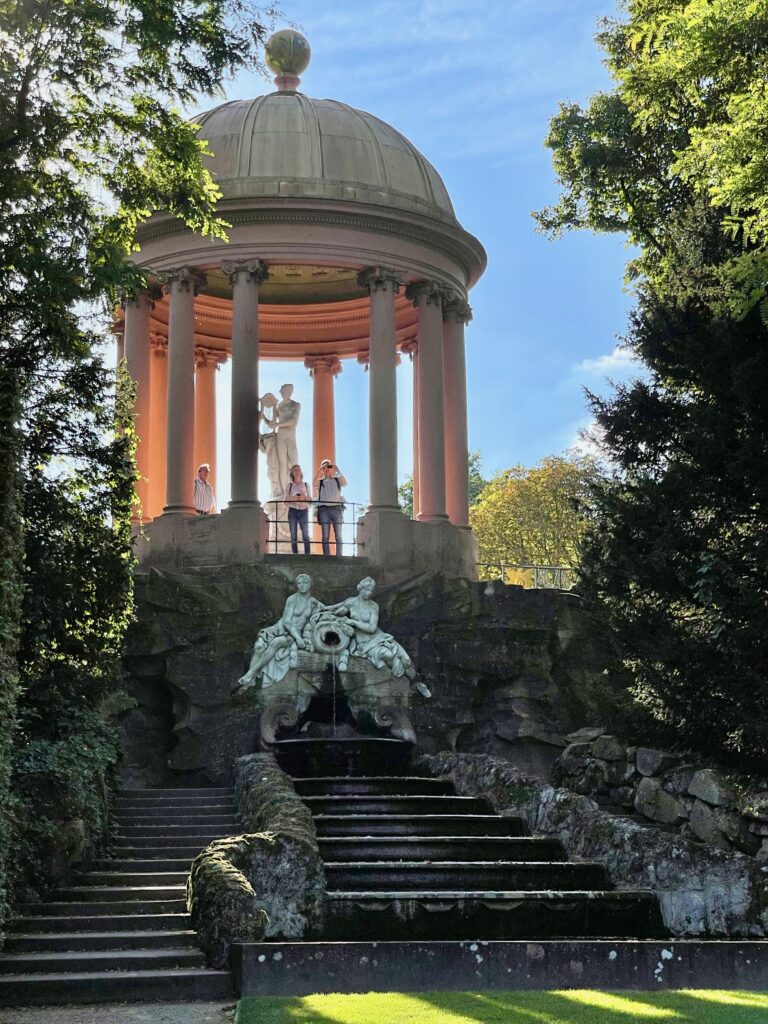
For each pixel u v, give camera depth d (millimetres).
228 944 17750
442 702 36719
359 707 35188
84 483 26062
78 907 20312
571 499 30547
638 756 31047
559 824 24156
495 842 23625
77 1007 16422
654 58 28359
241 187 41562
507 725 37219
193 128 25766
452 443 44656
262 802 23672
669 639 26250
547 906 20109
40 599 24312
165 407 46719
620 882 21781
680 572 26984
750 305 23750
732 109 22984
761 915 20703
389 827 24906
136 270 24625
